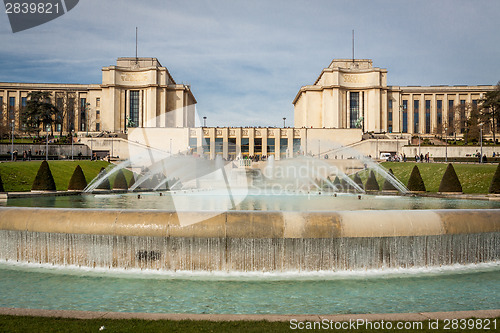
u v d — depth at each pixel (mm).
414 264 12023
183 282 10719
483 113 100562
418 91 133250
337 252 11625
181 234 11414
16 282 10703
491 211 12750
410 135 111062
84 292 9945
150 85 120875
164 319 6758
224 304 9148
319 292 10016
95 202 23391
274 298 9562
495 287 10492
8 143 81125
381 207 20953
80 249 11984
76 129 130000
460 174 46688
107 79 123125
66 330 6211
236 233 11336
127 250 11719
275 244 11492
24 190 36969
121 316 6895
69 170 56188
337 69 124000
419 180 37469
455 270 11992
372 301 9398
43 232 12133
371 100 123938
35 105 105812
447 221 12070
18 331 6152
